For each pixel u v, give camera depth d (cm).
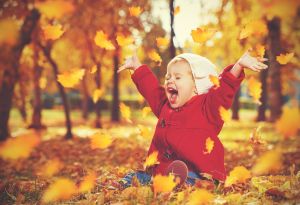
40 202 423
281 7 282
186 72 457
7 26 241
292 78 2541
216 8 1082
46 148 1250
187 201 370
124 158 965
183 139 443
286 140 1455
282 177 478
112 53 1416
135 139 1578
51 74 2486
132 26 1151
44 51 1465
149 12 1144
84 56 1700
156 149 469
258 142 441
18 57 1243
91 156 1037
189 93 456
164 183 378
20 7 1045
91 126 2680
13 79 1347
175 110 462
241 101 5825
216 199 376
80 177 635
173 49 921
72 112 4747
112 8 1298
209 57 2016
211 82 461
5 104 1388
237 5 1120
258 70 421
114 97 2992
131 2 1151
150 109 506
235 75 434
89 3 1357
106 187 448
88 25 1448
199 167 437
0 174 743
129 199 393
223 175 445
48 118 3816
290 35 1947
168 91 465
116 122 2958
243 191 424
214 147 446
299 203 348
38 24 1320
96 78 1617
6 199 471
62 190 429
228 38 1622
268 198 382
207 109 448
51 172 662
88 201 404
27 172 769
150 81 505
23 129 2272
